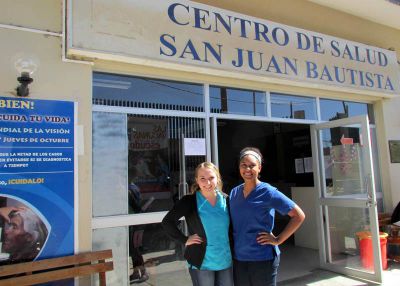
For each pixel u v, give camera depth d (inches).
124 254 149.4
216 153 179.6
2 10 132.7
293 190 268.1
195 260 107.6
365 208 193.3
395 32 265.6
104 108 152.6
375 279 184.9
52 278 123.8
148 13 155.9
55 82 138.4
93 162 147.3
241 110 192.9
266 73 187.8
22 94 130.7
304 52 204.8
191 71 171.9
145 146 161.2
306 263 219.6
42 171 132.1
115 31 146.9
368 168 189.8
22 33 134.7
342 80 219.0
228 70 175.0
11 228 125.4
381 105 251.1
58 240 132.2
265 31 191.3
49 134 134.9
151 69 162.9
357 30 243.6
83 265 133.6
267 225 106.7
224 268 108.0
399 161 251.8
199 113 177.3
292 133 286.8
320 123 217.0
